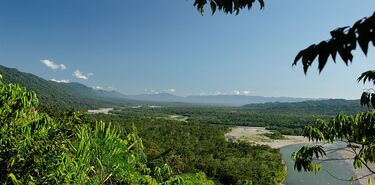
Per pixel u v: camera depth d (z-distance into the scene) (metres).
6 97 3.27
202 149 68.62
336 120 4.09
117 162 3.37
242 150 69.81
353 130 3.82
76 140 3.49
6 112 3.21
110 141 3.40
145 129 89.38
